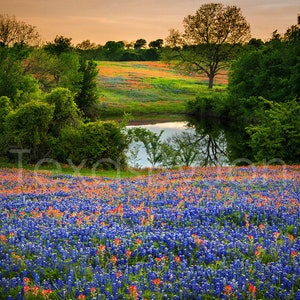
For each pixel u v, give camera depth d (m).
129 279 9.09
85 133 42.47
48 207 16.83
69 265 9.91
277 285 8.96
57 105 44.47
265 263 10.25
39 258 10.09
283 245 11.17
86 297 8.35
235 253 10.77
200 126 89.31
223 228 13.20
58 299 8.43
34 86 77.38
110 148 42.75
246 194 19.03
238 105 95.25
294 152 43.44
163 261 10.21
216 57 137.00
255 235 12.16
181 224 13.80
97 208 15.95
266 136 43.84
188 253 10.74
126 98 131.62
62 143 42.81
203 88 146.88
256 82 87.88
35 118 42.03
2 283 8.84
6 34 95.06
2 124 43.59
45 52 100.75
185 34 134.88
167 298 8.33
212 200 17.58
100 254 10.46
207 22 132.75
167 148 44.84
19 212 15.55
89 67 102.06
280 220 14.06
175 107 122.31
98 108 110.00
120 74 168.88
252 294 8.21
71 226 13.22
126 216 14.71
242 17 132.25
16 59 88.06
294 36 90.19
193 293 8.52
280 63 86.75
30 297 8.41
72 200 18.55
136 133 44.22
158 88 147.00
